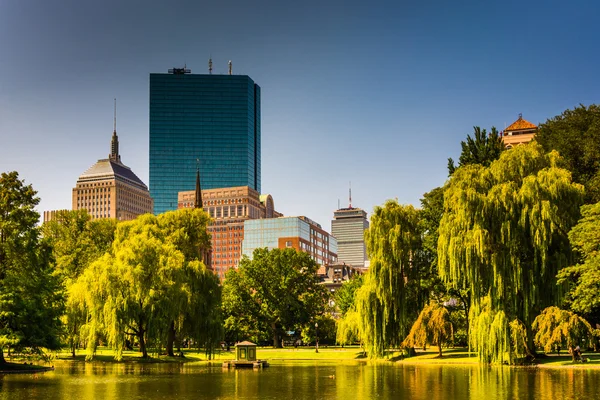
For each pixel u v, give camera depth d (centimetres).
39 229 7519
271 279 14875
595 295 6762
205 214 12444
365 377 6600
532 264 7262
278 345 15500
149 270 9238
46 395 5175
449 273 7581
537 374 6303
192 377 6875
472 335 7225
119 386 5872
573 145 9188
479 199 7325
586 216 6944
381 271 8488
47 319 7362
